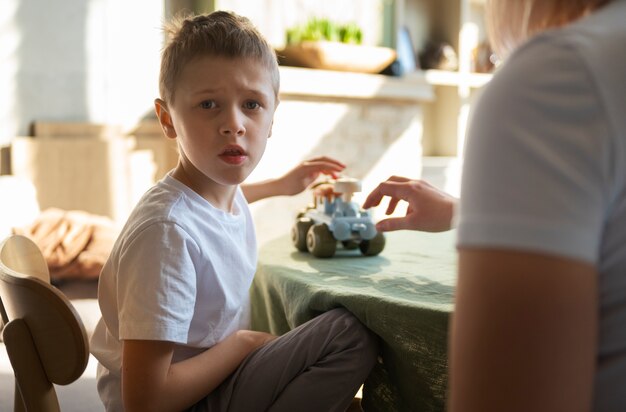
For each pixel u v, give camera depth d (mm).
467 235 409
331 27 3209
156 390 796
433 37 3988
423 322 773
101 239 2260
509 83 417
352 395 863
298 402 849
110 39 2934
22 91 2764
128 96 2998
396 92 3416
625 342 425
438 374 778
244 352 899
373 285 920
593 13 454
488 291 394
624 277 415
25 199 2342
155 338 790
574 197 387
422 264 1070
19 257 908
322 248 1123
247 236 1050
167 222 839
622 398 430
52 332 741
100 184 2893
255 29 959
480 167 415
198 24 940
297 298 946
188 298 825
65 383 757
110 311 928
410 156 3605
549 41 419
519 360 385
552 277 381
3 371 1625
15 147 2711
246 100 915
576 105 395
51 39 2805
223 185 958
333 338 849
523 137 401
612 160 392
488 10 538
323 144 3223
